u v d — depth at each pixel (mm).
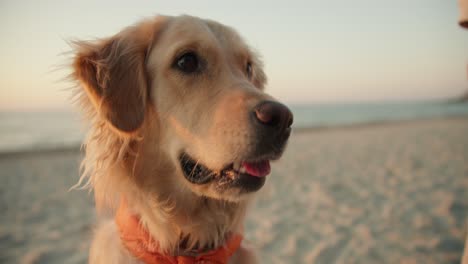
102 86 453
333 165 1854
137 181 458
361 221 996
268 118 394
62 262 794
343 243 853
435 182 1385
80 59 454
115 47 479
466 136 3111
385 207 1104
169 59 453
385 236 883
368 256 785
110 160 458
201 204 464
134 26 496
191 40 455
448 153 2123
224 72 465
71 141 3521
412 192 1257
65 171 1858
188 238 465
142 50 475
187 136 443
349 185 1405
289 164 1903
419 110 10844
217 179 425
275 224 995
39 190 1452
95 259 471
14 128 5262
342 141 3025
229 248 468
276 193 1313
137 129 453
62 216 1116
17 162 2131
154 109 466
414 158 1975
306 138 3350
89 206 1227
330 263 765
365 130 4121
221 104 427
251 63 550
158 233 444
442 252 788
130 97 459
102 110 446
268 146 402
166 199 458
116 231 465
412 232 896
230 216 478
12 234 960
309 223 998
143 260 436
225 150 410
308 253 810
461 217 974
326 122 5906
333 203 1172
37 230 992
